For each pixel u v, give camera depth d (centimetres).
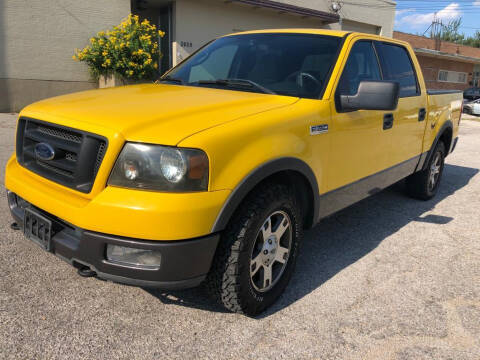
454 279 330
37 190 251
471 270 347
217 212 223
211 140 223
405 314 280
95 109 248
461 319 277
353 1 1962
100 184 219
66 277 299
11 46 1104
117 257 224
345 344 247
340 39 346
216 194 222
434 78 3023
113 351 230
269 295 273
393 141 396
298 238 293
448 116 528
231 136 233
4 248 333
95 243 219
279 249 279
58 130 248
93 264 225
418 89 451
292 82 320
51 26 1151
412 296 302
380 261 357
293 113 277
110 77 1224
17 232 362
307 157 281
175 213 211
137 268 220
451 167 764
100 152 222
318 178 299
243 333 252
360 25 2098
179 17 1373
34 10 1118
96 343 235
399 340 253
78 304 270
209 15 1448
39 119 259
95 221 215
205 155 219
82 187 226
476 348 249
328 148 304
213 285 249
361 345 247
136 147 215
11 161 304
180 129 222
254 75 337
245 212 243
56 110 259
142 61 1234
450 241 407
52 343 232
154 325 254
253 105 272
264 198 249
